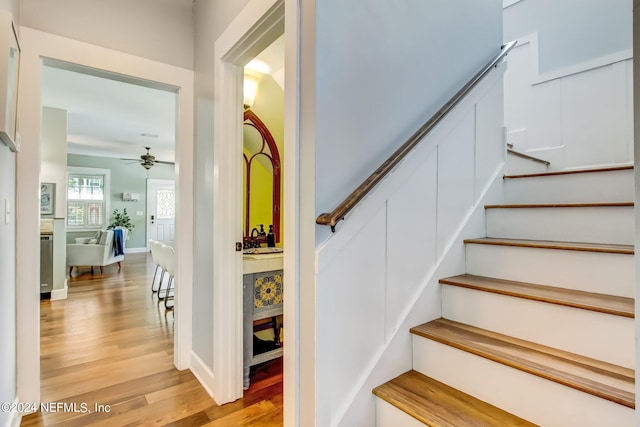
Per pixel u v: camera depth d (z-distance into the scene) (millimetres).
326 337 1234
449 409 1249
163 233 9406
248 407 1901
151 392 2031
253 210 2822
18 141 1717
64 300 4066
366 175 1388
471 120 1967
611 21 2529
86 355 2531
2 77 1388
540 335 1369
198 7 2297
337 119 1279
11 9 1607
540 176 2129
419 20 1653
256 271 2146
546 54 2865
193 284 2328
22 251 1781
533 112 2934
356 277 1337
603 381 1083
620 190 1897
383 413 1361
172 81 2279
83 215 8180
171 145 6953
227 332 1942
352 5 1345
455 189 1846
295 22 1282
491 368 1275
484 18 2070
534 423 1165
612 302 1283
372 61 1421
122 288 4699
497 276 1742
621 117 2479
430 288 1659
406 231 1553
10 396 1626
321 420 1225
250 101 2727
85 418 1771
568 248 1494
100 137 6227
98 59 2021
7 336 1566
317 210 1209
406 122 1575
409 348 1551
